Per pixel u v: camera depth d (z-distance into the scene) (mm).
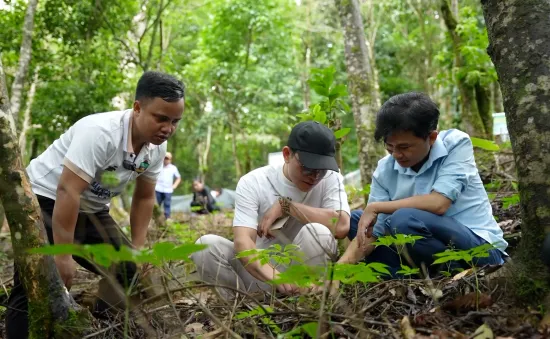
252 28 13695
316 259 2914
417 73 18016
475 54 7430
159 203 11102
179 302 2807
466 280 2418
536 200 2156
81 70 9766
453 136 3127
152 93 2785
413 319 2135
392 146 2918
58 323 2250
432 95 15250
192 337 2316
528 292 2135
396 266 3092
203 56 14672
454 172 2994
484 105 8156
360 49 6180
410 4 15461
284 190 3291
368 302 2439
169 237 6746
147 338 2377
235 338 1905
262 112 14539
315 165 2973
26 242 2188
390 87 17750
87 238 3102
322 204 3359
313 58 19031
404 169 3189
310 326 1880
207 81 14422
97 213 3150
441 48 12555
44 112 9570
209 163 25266
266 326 2283
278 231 3096
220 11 13484
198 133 15906
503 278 2275
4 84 2232
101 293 2838
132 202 3391
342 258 2986
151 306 2611
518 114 2209
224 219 9398
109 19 9531
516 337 1962
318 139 2998
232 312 2232
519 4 2230
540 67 2176
